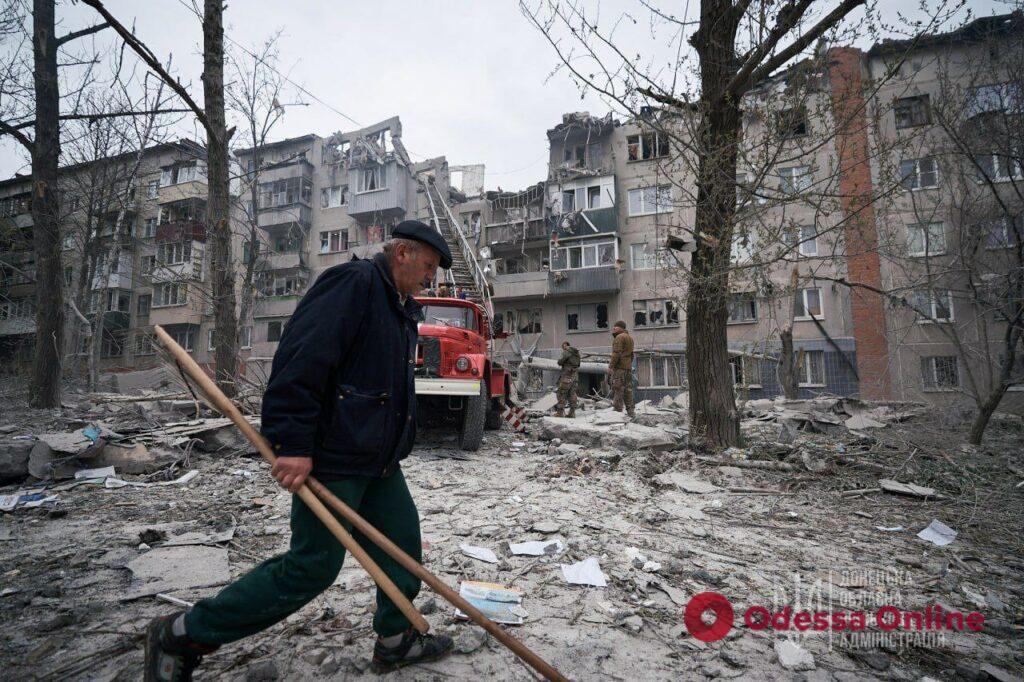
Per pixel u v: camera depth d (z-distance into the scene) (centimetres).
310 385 146
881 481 529
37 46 1034
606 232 2434
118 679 171
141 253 2875
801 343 1934
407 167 3045
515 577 272
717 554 323
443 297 803
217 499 434
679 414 1015
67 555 290
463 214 3027
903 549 352
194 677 173
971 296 748
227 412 152
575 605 241
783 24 509
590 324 2508
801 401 1205
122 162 1573
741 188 566
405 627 179
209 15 874
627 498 460
